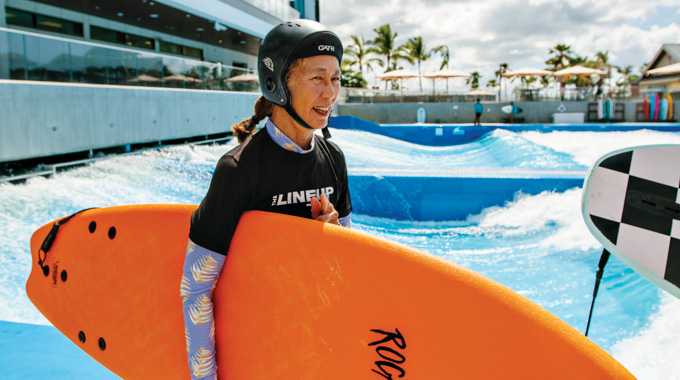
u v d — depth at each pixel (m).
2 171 6.66
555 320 0.99
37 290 1.80
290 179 1.22
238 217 1.18
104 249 1.55
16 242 4.04
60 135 7.54
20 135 6.80
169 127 10.86
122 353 1.48
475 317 1.03
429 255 1.11
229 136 14.13
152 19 18.42
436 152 13.12
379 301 1.11
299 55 1.11
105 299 1.54
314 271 1.16
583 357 0.93
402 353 1.08
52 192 5.68
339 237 1.15
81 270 1.62
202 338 1.18
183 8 16.36
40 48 7.34
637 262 1.27
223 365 1.29
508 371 0.99
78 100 7.94
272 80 1.15
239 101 14.65
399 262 1.10
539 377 0.96
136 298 1.45
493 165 10.18
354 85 43.62
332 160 1.38
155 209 1.46
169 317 1.37
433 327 1.06
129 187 6.06
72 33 16.69
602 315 2.96
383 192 5.41
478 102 20.27
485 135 14.88
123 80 9.48
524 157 10.10
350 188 5.50
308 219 1.19
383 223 5.26
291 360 1.19
